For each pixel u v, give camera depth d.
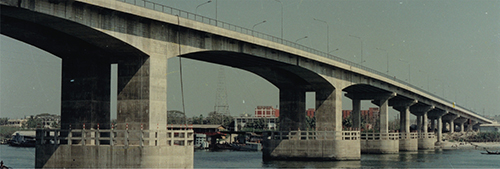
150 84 58.66
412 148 140.38
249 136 169.88
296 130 99.75
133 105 59.22
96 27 52.69
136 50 57.75
